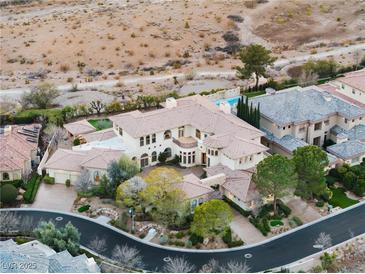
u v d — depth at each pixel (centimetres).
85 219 11531
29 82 18300
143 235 11019
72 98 17138
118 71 19000
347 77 15362
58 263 9494
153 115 13338
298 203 11950
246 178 11881
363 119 14088
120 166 12131
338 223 11388
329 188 12412
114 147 13075
